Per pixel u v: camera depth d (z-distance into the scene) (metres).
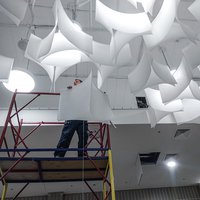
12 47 3.51
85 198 5.58
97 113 1.88
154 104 2.02
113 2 1.44
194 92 1.86
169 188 5.92
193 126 3.84
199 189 5.93
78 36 1.29
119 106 3.96
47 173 2.72
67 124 2.88
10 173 2.64
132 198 5.67
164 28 1.23
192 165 5.00
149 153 4.56
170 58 3.62
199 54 1.56
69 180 2.93
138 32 1.21
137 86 1.56
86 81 1.81
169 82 1.50
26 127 3.44
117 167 4.80
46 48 1.28
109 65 1.44
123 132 3.78
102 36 3.42
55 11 1.25
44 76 3.98
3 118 3.46
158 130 3.83
